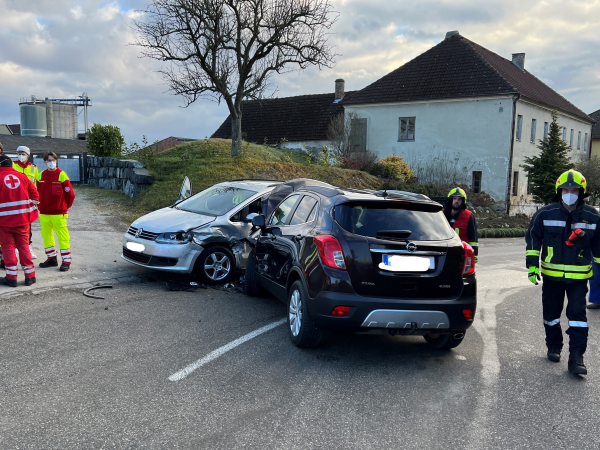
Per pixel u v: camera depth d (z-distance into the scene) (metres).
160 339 4.99
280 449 3.07
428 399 3.93
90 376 4.01
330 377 4.29
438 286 4.52
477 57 29.39
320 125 33.31
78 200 15.69
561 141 26.52
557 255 4.75
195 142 22.08
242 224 7.54
